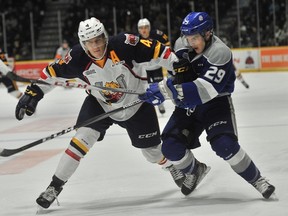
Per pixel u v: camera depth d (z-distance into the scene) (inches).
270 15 933.2
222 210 190.4
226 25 955.3
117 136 374.6
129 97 205.3
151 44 196.4
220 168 261.6
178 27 947.3
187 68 194.5
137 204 207.2
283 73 871.1
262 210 186.4
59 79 204.4
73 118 490.3
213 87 184.7
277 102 530.0
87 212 199.8
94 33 185.5
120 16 978.7
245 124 403.2
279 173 243.9
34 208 207.9
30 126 451.8
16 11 1044.5
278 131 363.3
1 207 210.7
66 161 201.8
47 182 251.1
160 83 189.6
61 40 969.5
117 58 195.0
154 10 973.2
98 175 260.7
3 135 408.5
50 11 1061.8
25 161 303.9
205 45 188.9
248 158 195.0
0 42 1015.0
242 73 915.4
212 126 193.8
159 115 478.9
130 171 265.9
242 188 221.0
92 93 207.2
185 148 198.5
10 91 538.0
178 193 221.0
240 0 952.9
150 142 213.9
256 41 933.8
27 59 1003.3
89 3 1024.9
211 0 953.5
